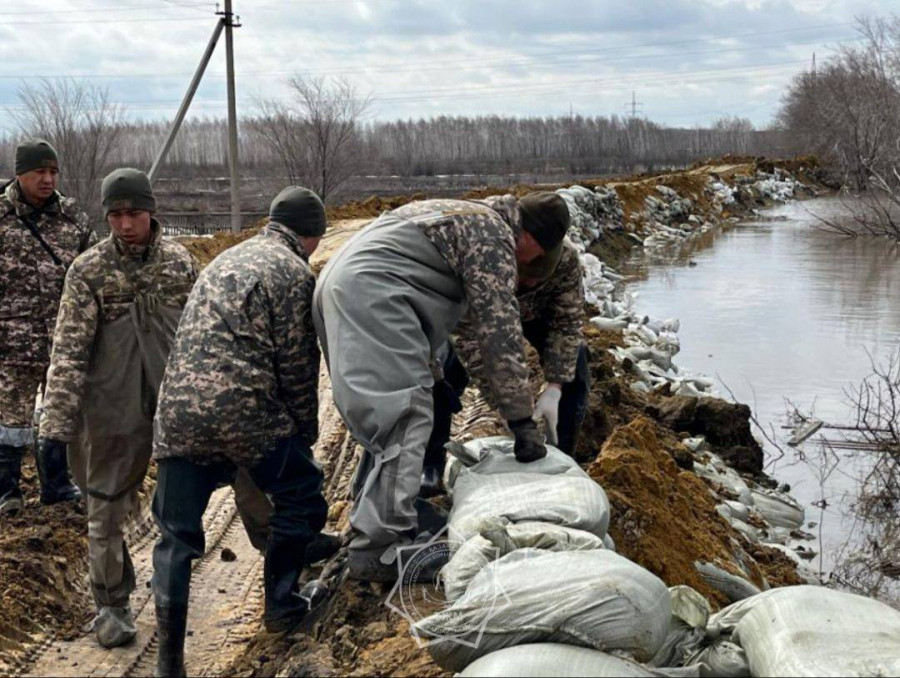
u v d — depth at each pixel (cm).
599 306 1517
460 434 683
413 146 6756
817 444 1020
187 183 4856
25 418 584
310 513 434
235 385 404
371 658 391
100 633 458
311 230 449
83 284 448
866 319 1630
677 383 1147
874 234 1995
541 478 438
